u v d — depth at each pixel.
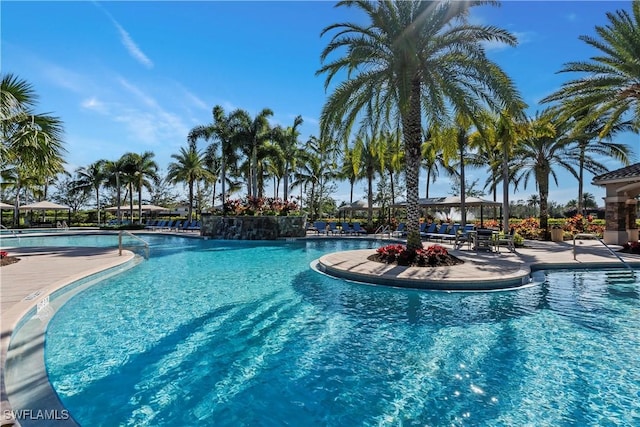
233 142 26.44
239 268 11.26
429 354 4.67
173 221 32.31
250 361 4.49
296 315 6.29
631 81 14.04
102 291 8.10
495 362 4.43
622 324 5.76
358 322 5.93
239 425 3.16
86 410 3.38
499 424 3.16
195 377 4.06
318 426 3.15
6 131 10.66
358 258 11.59
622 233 16.41
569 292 7.77
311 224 30.53
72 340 5.11
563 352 4.70
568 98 15.46
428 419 3.24
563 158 19.88
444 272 8.83
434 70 10.88
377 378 4.04
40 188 41.06
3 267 9.88
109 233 28.64
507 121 11.80
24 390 3.47
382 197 39.38
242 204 24.08
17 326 4.94
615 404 3.47
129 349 4.82
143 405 3.48
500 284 8.13
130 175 38.22
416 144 10.85
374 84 11.21
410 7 10.34
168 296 7.62
